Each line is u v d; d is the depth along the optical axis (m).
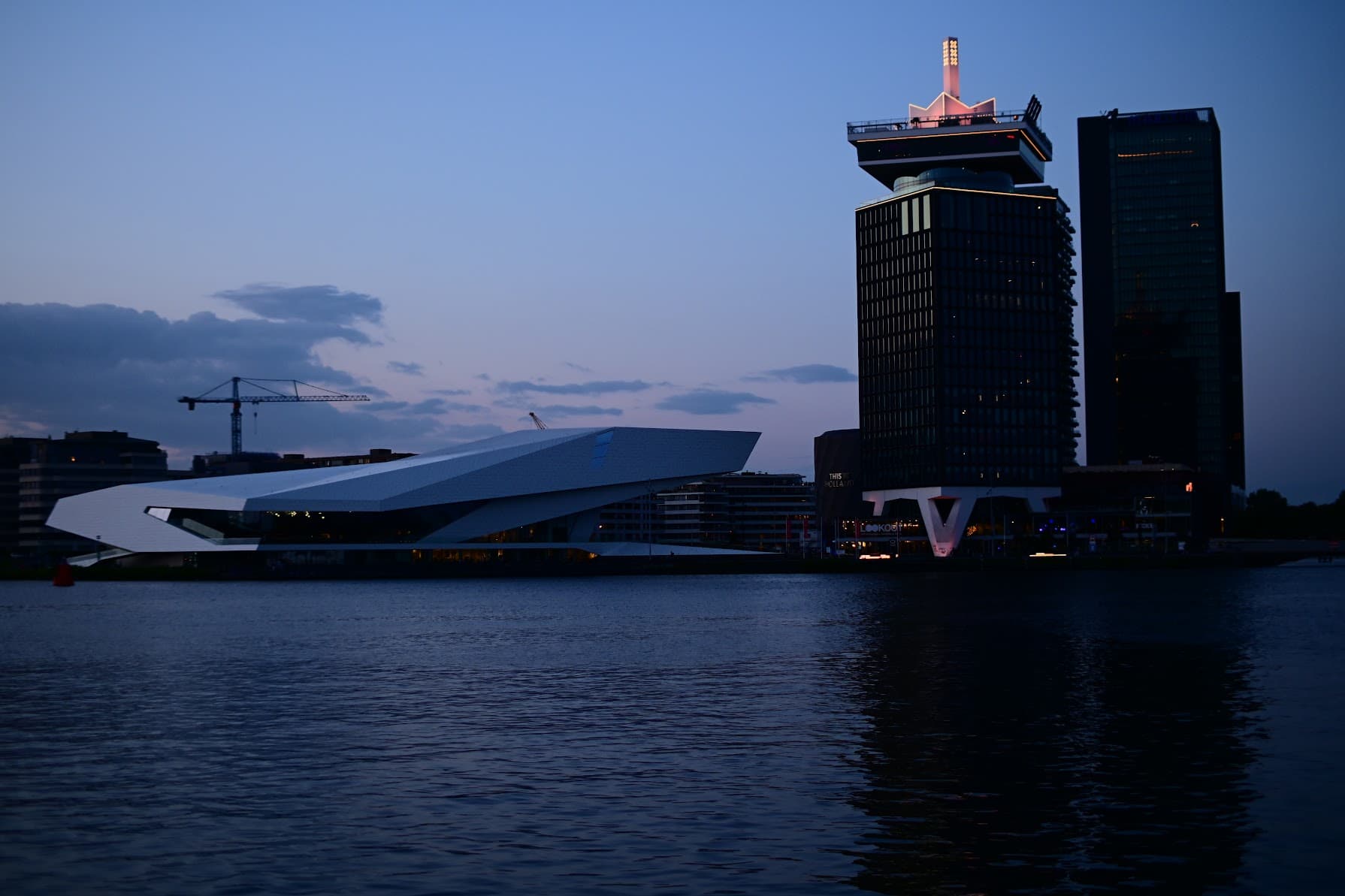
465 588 151.12
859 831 24.77
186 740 36.38
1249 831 24.44
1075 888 21.20
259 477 186.25
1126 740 34.34
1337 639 66.38
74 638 75.19
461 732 37.41
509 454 183.88
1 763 32.84
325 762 32.72
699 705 42.28
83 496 178.75
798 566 191.50
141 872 22.64
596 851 23.59
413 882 21.91
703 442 196.50
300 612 101.88
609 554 194.50
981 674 50.81
